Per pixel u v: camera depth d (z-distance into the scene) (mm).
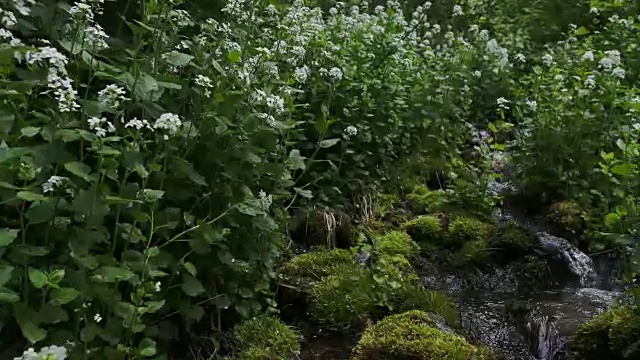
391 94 5516
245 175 3355
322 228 4539
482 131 7129
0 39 2645
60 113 2707
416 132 6215
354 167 5145
